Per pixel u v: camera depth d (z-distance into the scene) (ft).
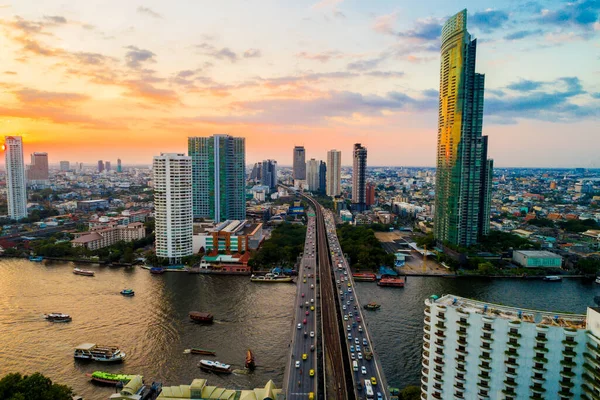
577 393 498.28
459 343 563.48
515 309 575.38
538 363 513.86
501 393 533.96
